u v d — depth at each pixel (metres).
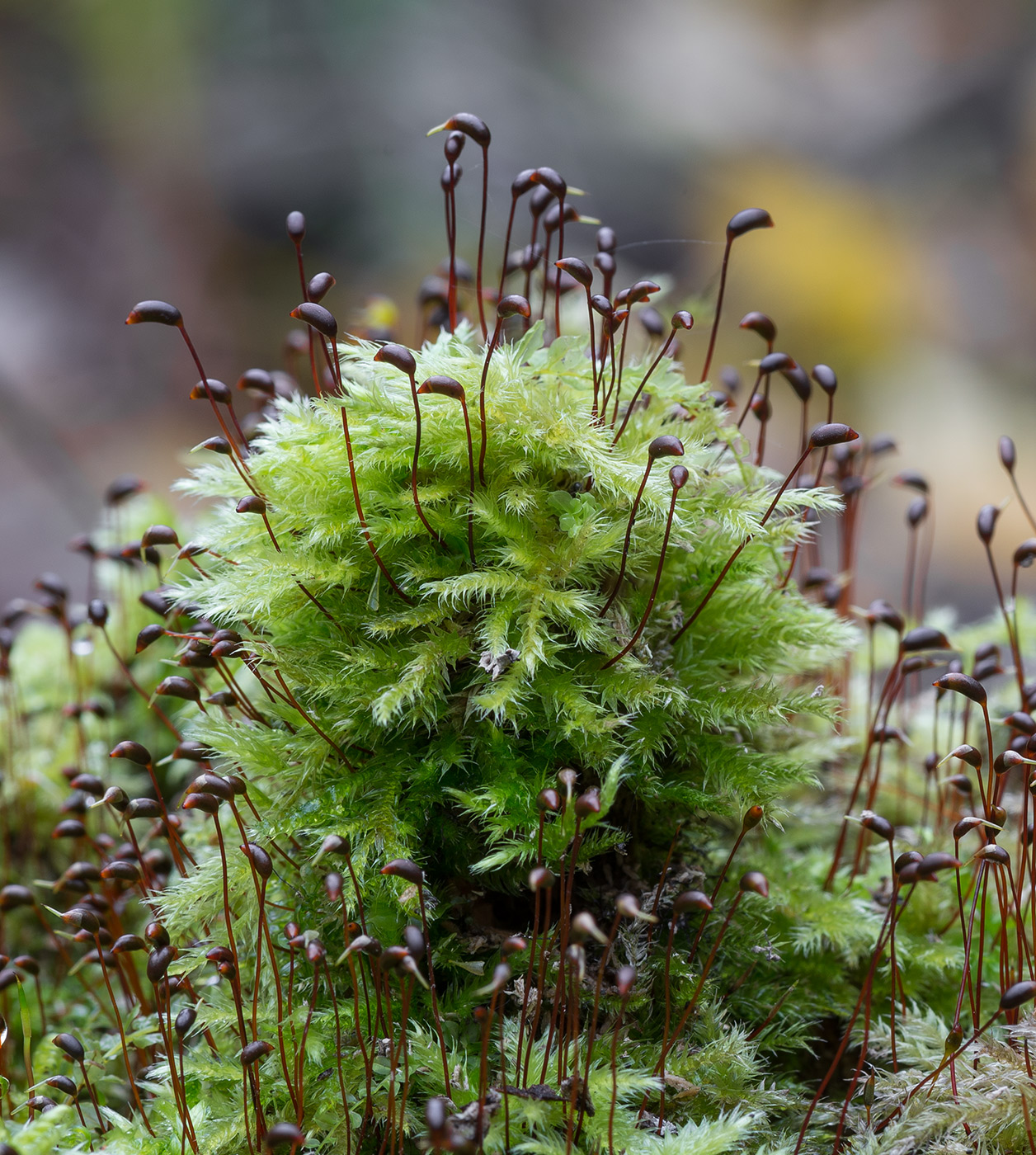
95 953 0.23
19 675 0.25
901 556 0.65
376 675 0.21
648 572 0.21
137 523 0.25
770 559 0.22
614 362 0.21
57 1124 0.21
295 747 0.21
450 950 0.21
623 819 0.21
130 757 0.21
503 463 0.21
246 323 0.78
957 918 0.22
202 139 0.81
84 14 0.81
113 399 0.73
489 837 0.21
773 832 0.23
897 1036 0.21
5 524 0.59
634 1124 0.21
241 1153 0.21
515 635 0.21
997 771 0.21
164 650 0.25
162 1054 0.22
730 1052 0.21
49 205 0.80
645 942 0.21
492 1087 0.21
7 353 0.71
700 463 0.21
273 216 0.79
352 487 0.21
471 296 0.24
